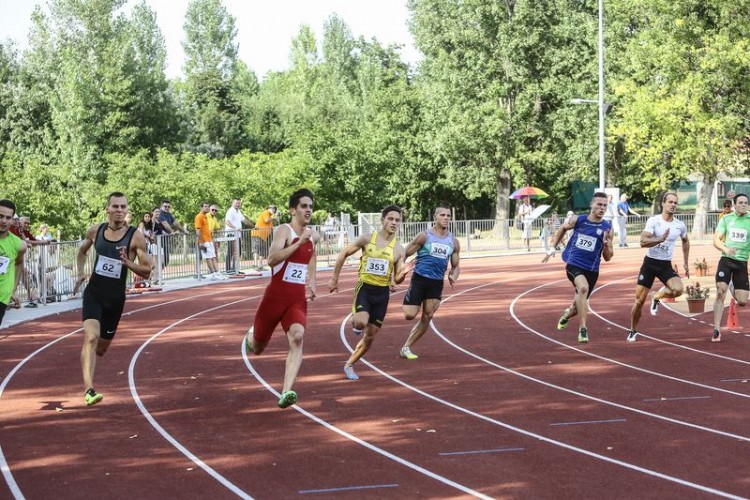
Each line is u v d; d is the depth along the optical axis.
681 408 8.01
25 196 38.75
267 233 25.17
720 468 6.11
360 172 46.00
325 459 6.40
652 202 50.75
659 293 12.52
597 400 8.39
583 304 11.37
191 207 37.72
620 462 6.28
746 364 10.25
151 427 7.39
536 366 10.21
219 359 10.74
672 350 11.28
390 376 9.62
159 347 11.73
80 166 40.41
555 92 42.28
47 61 52.62
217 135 61.94
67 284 17.27
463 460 6.36
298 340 7.58
